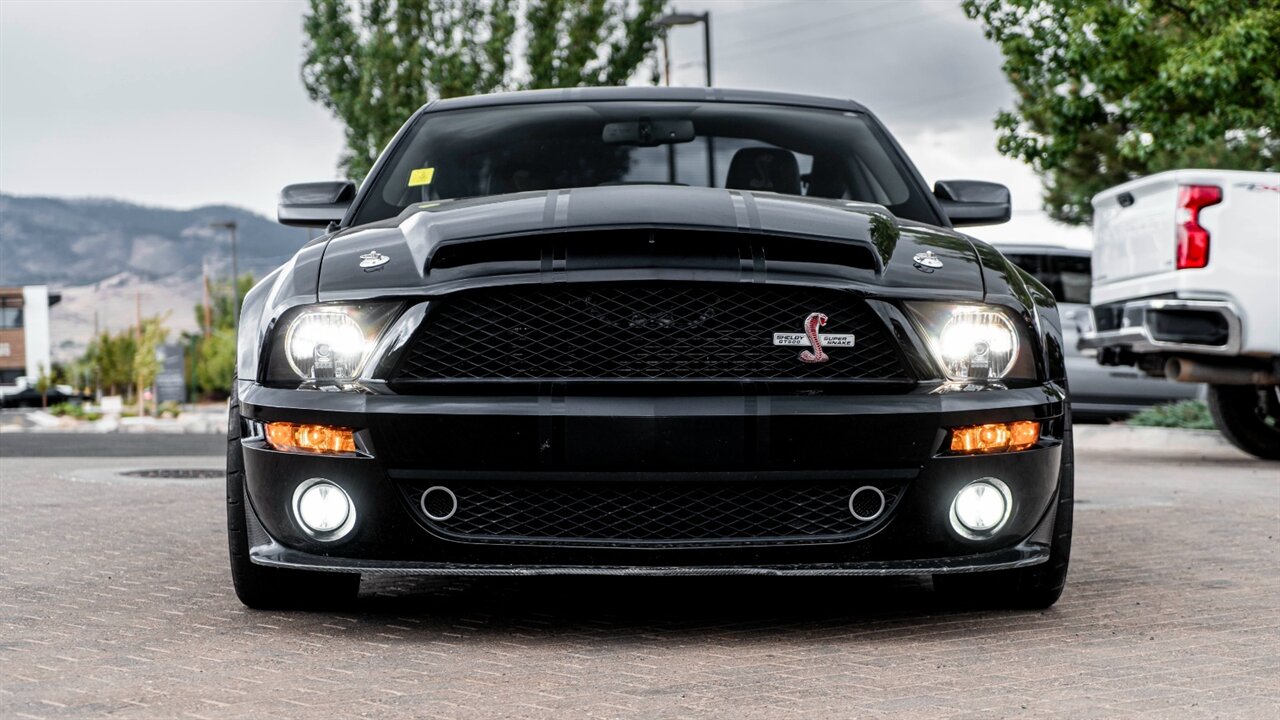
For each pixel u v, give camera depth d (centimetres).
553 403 335
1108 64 1316
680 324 338
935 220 443
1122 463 995
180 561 477
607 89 488
